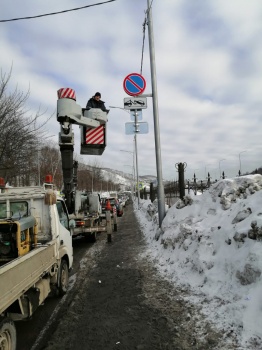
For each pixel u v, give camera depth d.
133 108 11.15
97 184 89.06
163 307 5.25
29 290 4.26
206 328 4.30
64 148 9.03
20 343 4.36
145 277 7.08
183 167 11.60
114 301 5.78
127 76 11.12
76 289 6.70
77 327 4.79
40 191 6.22
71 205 11.22
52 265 5.46
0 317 3.43
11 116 11.12
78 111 8.62
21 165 13.31
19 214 5.57
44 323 5.00
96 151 9.58
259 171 12.60
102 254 10.38
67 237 6.95
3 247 4.87
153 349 3.98
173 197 17.53
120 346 4.12
